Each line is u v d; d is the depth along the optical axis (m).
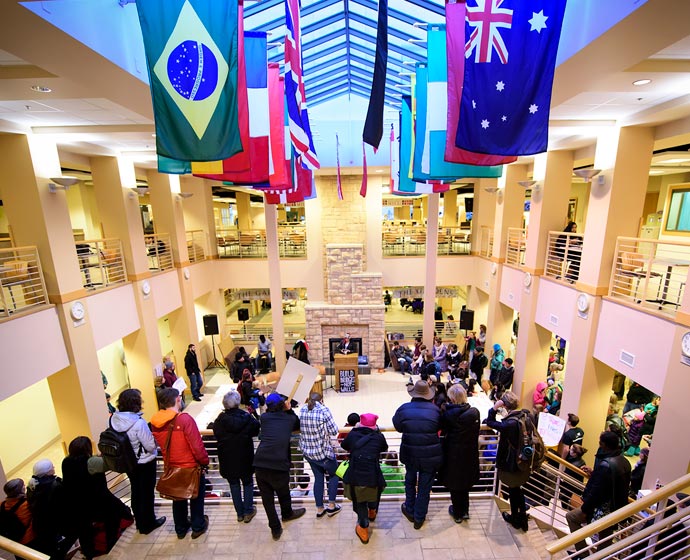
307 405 3.37
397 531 3.22
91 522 2.94
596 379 6.95
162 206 10.32
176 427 3.00
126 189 8.49
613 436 3.13
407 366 11.38
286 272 12.55
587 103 5.26
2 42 3.11
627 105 5.33
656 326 5.34
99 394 7.11
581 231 14.40
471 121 2.78
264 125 3.96
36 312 5.88
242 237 16.77
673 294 6.21
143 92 4.44
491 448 4.62
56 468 7.48
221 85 2.76
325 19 5.92
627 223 6.43
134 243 8.66
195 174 3.90
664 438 5.04
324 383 10.87
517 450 2.99
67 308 6.45
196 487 3.03
